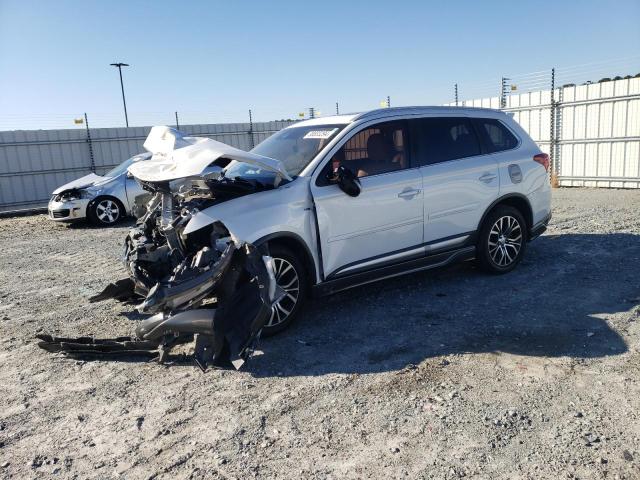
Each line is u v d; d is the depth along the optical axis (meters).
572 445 2.88
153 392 3.80
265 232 4.37
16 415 3.58
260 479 2.76
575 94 14.60
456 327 4.61
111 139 19.89
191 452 3.04
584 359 3.86
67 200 12.58
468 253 5.76
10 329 5.29
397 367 3.94
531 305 5.01
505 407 3.30
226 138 22.27
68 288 6.78
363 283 5.08
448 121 5.70
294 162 5.02
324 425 3.23
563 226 8.69
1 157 18.05
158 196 4.97
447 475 2.71
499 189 5.82
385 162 5.18
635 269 5.94
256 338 4.07
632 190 13.32
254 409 3.47
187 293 3.95
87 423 3.43
